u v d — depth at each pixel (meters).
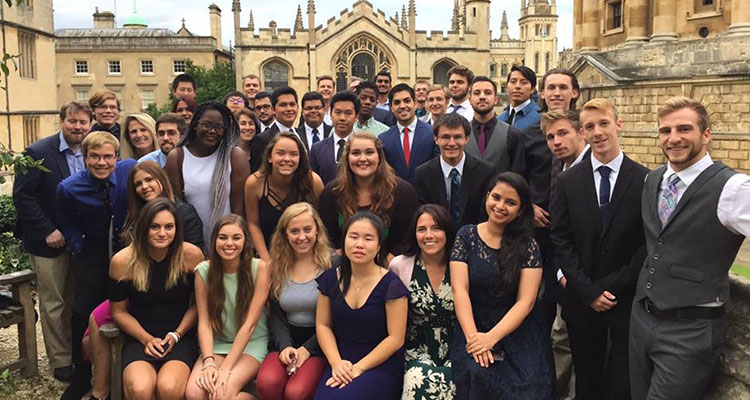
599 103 4.44
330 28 48.88
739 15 17.22
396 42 50.03
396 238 5.43
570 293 4.66
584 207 4.48
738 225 3.49
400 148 6.81
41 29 29.72
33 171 5.88
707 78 17.56
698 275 3.69
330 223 5.52
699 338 3.71
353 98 6.80
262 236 5.67
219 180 5.71
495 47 98.38
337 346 4.77
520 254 4.46
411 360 4.65
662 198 3.95
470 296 4.62
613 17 22.81
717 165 3.68
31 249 5.91
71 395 5.40
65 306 6.11
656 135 19.34
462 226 5.23
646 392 4.04
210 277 4.89
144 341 4.81
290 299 4.97
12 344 7.05
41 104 29.91
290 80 49.16
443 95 8.41
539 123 6.13
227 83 47.12
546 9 97.50
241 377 4.67
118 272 4.85
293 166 5.41
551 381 4.39
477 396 4.27
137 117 6.82
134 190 5.21
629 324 4.34
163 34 57.31
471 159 5.58
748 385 3.92
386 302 4.54
